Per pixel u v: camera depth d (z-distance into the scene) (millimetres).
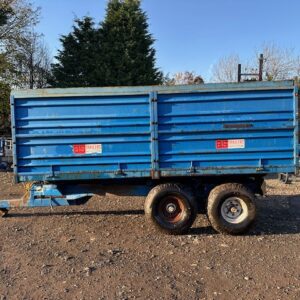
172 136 8227
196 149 8234
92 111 8227
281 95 8156
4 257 6922
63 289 5586
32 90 8172
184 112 8180
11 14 31016
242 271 6211
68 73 34812
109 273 6156
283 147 8250
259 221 9469
